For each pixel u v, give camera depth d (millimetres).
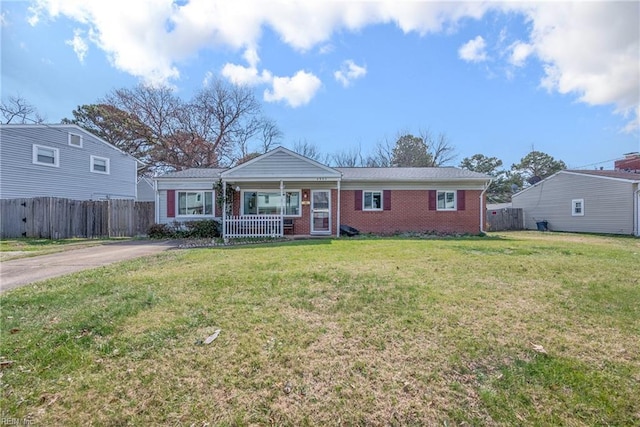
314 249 8266
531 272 5293
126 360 2602
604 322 3320
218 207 14586
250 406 2107
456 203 14914
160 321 3295
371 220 14883
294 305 3750
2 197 13734
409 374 2434
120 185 19391
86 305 3773
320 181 14461
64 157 16156
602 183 17297
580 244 9672
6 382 2305
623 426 1950
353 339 2945
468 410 2080
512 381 2354
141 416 2012
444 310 3584
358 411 2068
